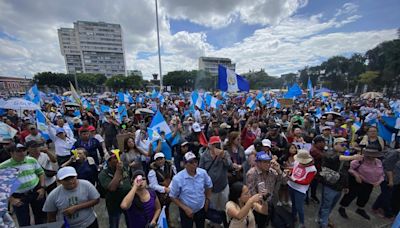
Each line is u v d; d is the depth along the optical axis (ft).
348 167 13.92
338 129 22.26
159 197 12.53
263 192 9.66
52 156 13.98
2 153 14.69
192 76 264.11
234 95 102.83
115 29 384.68
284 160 15.65
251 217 9.02
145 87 256.93
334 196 12.42
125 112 34.78
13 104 24.90
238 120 27.68
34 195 11.53
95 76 263.08
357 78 191.72
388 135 22.02
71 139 18.67
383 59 165.27
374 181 13.41
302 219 12.41
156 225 8.82
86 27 360.48
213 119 27.50
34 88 37.09
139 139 18.07
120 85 234.17
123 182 10.83
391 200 14.25
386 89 148.56
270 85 310.86
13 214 13.96
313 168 12.03
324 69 231.71
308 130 22.81
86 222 9.62
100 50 375.45
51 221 9.39
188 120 25.62
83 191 9.56
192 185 10.67
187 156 10.57
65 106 41.06
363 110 45.16
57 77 234.99
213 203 12.48
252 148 14.80
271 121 25.18
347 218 14.32
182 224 11.04
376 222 13.93
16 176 6.64
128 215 9.74
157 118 19.85
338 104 51.19
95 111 44.11
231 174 14.26
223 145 15.71
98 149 17.66
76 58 379.76
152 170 12.87
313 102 56.08
